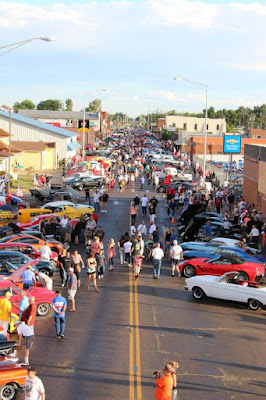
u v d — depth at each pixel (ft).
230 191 167.53
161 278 79.71
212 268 76.54
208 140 329.93
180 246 88.74
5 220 111.86
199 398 39.37
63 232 103.09
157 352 48.78
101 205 154.71
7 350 45.88
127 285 74.84
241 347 51.11
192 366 45.65
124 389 40.42
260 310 65.31
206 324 58.18
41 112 431.84
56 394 39.37
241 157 320.91
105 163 245.65
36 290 60.80
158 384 34.30
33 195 154.92
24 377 38.47
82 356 47.32
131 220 125.18
